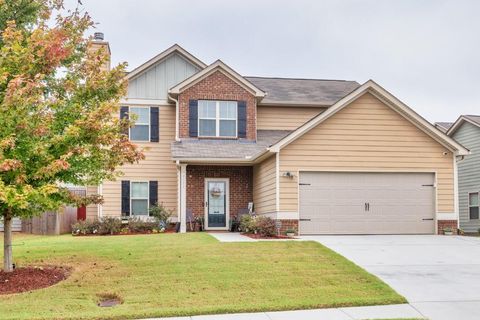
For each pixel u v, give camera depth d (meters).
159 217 21.22
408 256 13.75
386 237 17.73
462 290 10.19
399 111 19.16
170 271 11.16
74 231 20.25
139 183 22.52
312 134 18.69
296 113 24.11
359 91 18.78
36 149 9.59
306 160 18.58
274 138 22.84
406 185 19.19
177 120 22.22
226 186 22.05
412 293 9.91
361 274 11.14
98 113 10.30
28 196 9.38
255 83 26.17
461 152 19.39
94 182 11.36
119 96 11.70
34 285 10.18
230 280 10.50
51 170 9.55
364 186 18.94
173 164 22.78
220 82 22.45
